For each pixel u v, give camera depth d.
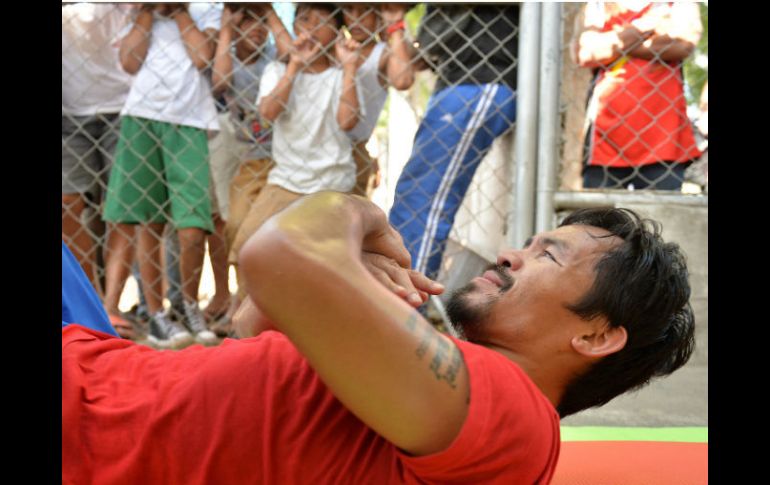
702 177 3.27
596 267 1.30
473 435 1.04
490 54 2.87
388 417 1.01
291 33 3.17
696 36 2.88
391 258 1.21
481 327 1.33
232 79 3.09
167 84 2.93
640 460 1.94
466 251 3.36
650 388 2.71
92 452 1.21
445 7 2.90
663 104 2.93
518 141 2.91
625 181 3.04
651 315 1.31
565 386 1.35
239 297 3.12
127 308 3.75
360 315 0.98
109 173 3.19
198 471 1.17
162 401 1.21
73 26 3.00
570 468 1.88
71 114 3.08
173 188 2.98
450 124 2.89
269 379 1.19
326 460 1.15
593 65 2.95
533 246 1.37
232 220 3.16
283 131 3.01
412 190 2.92
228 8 2.94
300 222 1.03
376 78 3.02
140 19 2.93
